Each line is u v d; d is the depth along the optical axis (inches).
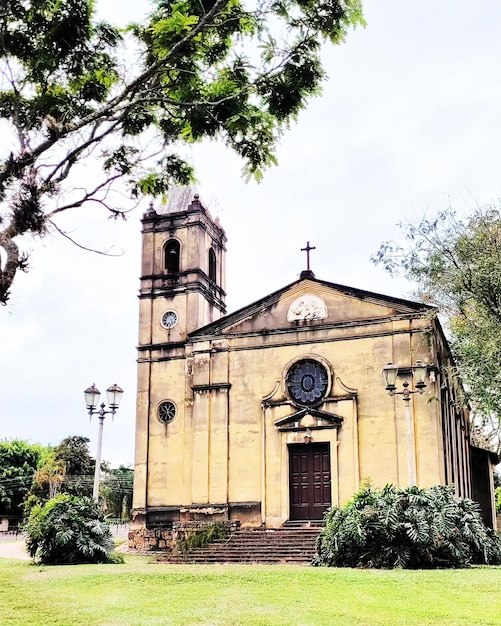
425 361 1049.5
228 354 1171.3
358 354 1091.9
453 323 1069.8
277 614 486.0
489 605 512.4
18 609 525.7
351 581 614.2
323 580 622.5
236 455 1123.3
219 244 1376.7
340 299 1127.6
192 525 1084.5
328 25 403.5
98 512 909.2
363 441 1055.6
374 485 1028.5
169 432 1199.6
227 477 1116.5
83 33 399.9
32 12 396.2
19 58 404.2
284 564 848.9
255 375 1146.7
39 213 355.3
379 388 1067.3
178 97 418.3
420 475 1007.6
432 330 1059.3
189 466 1160.8
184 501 1146.7
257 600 538.3
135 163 439.8
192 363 1196.5
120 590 605.3
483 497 1441.9
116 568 765.3
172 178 448.5
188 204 1318.9
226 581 629.9
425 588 579.2
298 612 491.5
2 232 344.5
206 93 419.8
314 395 1104.2
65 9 397.4
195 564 842.2
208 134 429.1
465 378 935.0
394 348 1072.8
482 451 1467.8
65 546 858.1
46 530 859.4
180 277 1264.8
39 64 403.9
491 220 1008.9
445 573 658.2
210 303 1302.9
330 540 784.9
